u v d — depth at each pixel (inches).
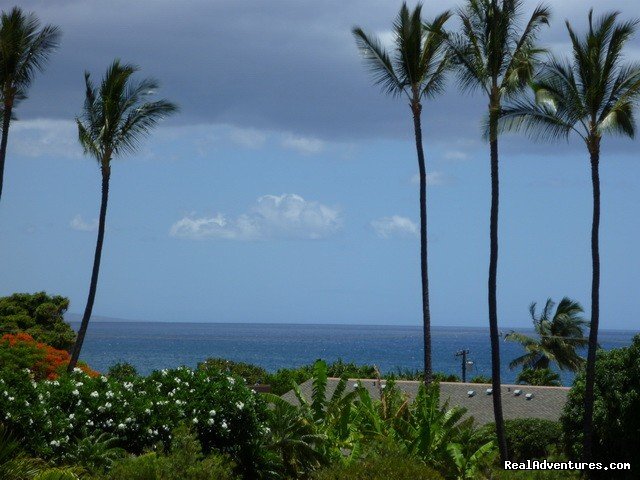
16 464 750.5
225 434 961.5
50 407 863.1
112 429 890.7
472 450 1122.0
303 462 1031.6
